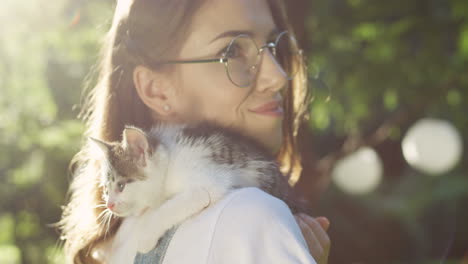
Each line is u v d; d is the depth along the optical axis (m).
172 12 1.81
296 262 1.32
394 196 12.25
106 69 2.09
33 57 7.17
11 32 6.94
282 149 2.39
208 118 1.92
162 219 1.55
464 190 11.20
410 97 5.81
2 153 7.03
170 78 1.90
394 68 5.75
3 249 7.88
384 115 8.25
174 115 1.98
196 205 1.56
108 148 1.96
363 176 6.82
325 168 5.50
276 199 1.46
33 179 6.81
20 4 6.91
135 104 2.01
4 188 7.12
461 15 5.39
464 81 5.83
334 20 5.92
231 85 1.85
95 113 2.17
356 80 5.84
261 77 1.89
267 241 1.35
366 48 5.98
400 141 13.36
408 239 11.78
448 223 11.71
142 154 1.92
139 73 1.92
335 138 11.08
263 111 1.95
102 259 1.89
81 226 2.02
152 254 1.49
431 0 5.68
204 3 1.83
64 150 6.66
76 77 7.04
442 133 5.88
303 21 4.68
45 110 7.21
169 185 1.89
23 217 7.58
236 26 1.85
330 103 5.95
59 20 6.87
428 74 5.67
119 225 1.97
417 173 12.53
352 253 11.48
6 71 7.24
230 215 1.40
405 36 5.78
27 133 7.06
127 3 1.93
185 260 1.40
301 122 2.50
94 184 2.06
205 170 1.85
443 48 5.73
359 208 11.73
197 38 1.83
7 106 7.27
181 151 1.92
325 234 1.79
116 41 2.00
